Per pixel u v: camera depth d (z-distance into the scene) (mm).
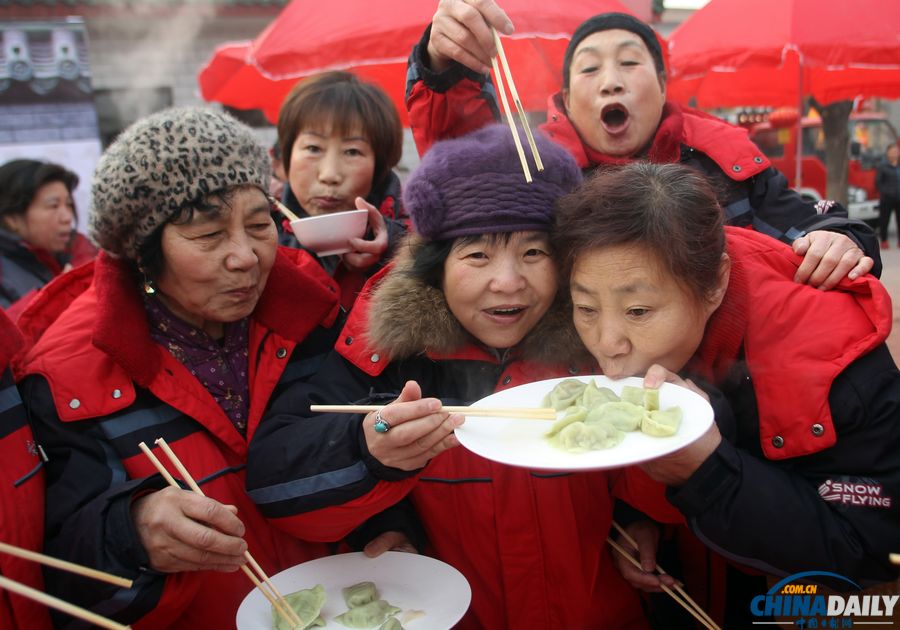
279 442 1563
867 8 5238
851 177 12297
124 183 1487
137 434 1570
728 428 1474
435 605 1432
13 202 3879
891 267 7539
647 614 1799
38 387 1563
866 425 1410
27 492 1438
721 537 1379
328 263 2578
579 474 1656
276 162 3725
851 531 1390
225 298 1573
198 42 9094
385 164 2715
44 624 1413
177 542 1302
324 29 4215
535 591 1620
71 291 1970
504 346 1631
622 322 1438
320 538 1592
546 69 4020
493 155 1555
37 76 7184
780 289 1573
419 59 1961
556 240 1519
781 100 8102
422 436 1354
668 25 13898
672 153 2525
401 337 1648
